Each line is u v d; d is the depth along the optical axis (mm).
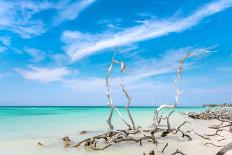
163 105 13742
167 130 13891
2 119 25875
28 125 20047
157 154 10781
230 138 14297
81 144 12406
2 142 12633
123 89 13781
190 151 11211
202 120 26828
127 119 26422
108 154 10773
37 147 11812
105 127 18797
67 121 23547
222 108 31234
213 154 10820
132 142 12555
